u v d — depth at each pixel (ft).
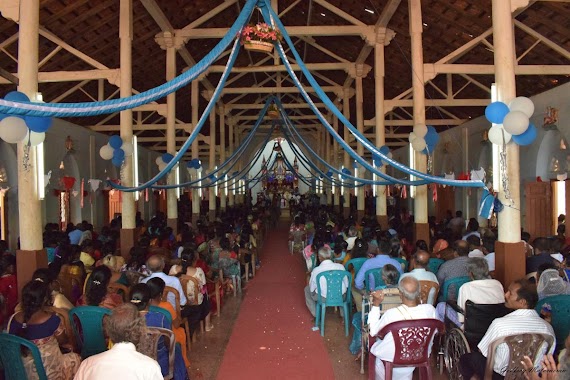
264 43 17.39
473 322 12.09
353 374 14.03
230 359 15.31
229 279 24.21
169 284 15.56
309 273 23.67
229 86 52.60
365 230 28.22
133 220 25.16
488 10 25.44
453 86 38.27
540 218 31.48
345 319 17.87
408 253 24.23
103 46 30.04
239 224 37.22
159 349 10.73
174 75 31.53
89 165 40.60
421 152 23.06
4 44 23.95
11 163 29.68
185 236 25.16
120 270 18.26
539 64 29.25
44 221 32.55
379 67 31.01
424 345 11.06
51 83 32.32
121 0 24.32
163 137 53.67
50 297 10.96
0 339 9.33
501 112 14.83
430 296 14.25
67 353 10.70
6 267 17.11
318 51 42.88
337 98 53.52
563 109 27.96
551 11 23.89
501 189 15.72
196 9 31.89
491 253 17.52
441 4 26.84
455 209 47.09
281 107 34.58
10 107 10.96
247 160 79.20
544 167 31.91
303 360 15.17
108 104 12.50
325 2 31.17
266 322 19.45
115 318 7.81
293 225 40.52
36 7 16.85
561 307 11.13
